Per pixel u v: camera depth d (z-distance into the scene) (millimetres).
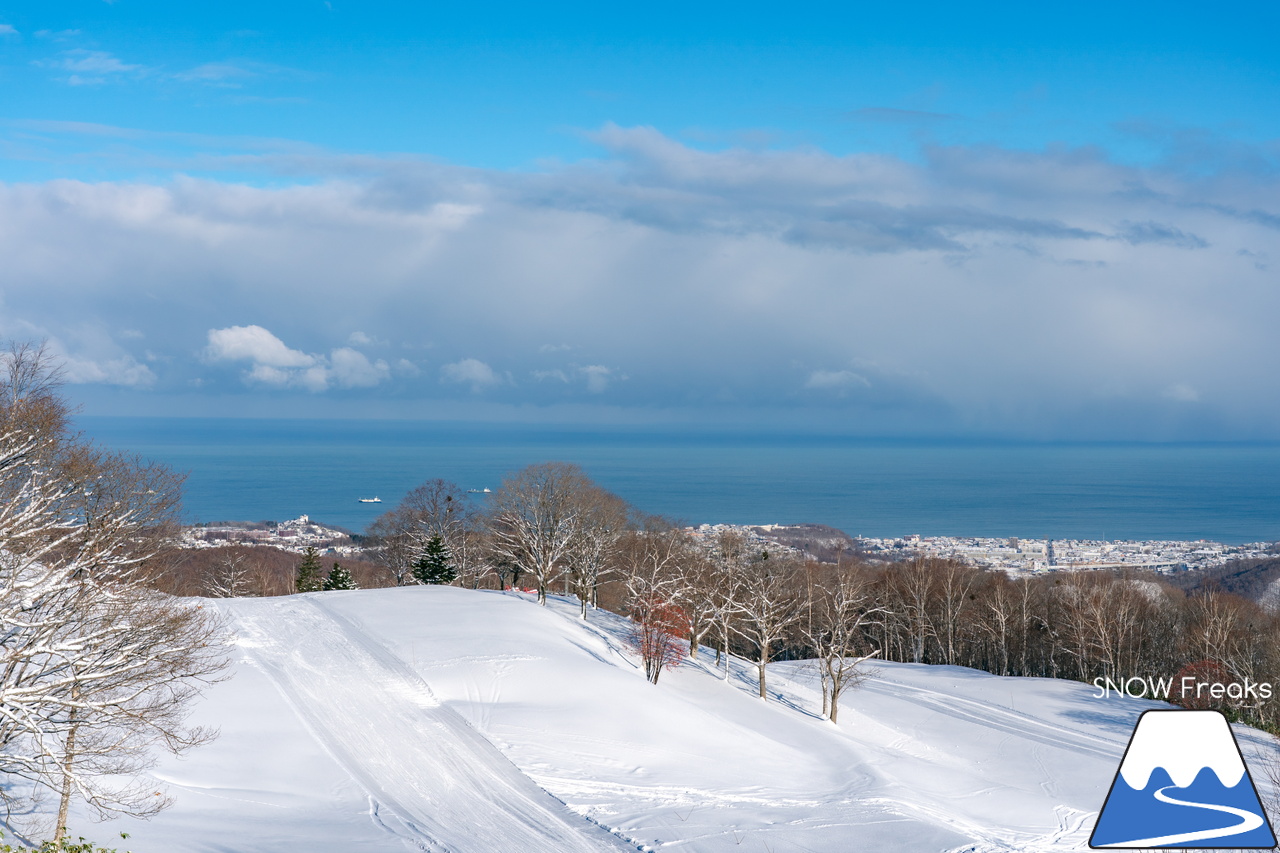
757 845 38906
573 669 64000
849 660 74312
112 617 26516
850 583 89375
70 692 25594
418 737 49594
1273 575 156625
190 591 103688
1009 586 115562
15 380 31688
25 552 25234
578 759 49750
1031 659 110688
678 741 55375
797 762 55531
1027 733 67938
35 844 28234
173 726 35812
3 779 33500
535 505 91375
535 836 37531
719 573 86250
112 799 32188
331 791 40000
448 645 67062
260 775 40875
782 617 83312
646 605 70000
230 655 57344
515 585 112250
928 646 120438
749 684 76000
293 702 51281
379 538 130625
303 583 114188
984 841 42375
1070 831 46188
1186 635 95875
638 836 39094
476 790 42938
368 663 61938
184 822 33562
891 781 52875
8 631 24672
